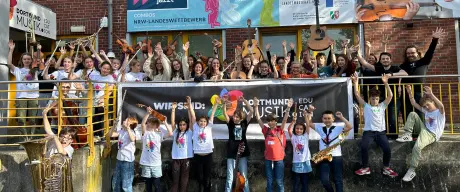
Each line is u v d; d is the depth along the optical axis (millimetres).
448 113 8555
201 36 9672
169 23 9508
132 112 6488
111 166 6156
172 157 5930
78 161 5402
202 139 5934
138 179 6164
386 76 5973
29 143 4934
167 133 6062
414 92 6473
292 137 5938
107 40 9672
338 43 9336
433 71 8820
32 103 6812
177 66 7148
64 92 6363
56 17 9797
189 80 6496
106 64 6812
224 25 9367
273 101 6395
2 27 6656
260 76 7074
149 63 7594
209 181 5949
